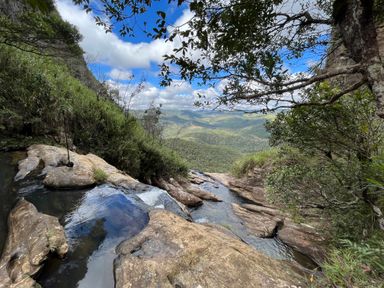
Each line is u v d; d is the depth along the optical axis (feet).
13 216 15.40
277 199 19.44
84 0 7.30
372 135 13.15
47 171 22.98
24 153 27.32
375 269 8.36
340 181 14.65
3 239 13.70
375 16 7.76
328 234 18.83
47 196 19.43
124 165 37.42
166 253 12.37
